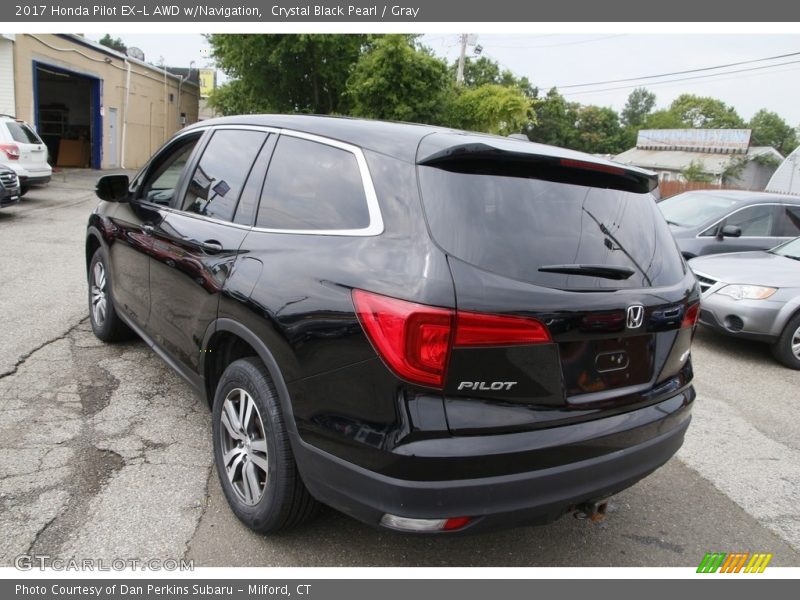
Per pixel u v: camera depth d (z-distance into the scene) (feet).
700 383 18.02
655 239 9.18
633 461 8.19
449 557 9.27
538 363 7.26
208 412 12.96
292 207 9.14
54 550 8.61
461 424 6.92
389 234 7.55
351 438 7.23
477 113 82.48
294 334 7.91
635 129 254.88
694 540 10.21
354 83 78.28
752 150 149.38
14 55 59.00
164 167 13.42
